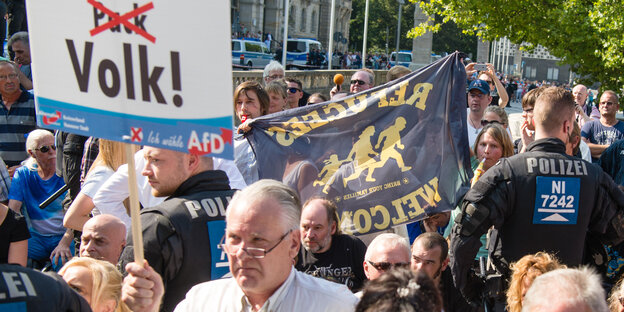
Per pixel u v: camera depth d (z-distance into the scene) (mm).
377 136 5254
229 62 2523
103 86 2666
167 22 2568
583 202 4184
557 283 2500
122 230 4047
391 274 2230
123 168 4445
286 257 2674
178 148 2602
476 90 7586
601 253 4539
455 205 5152
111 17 2629
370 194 5180
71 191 6047
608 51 12914
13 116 7574
